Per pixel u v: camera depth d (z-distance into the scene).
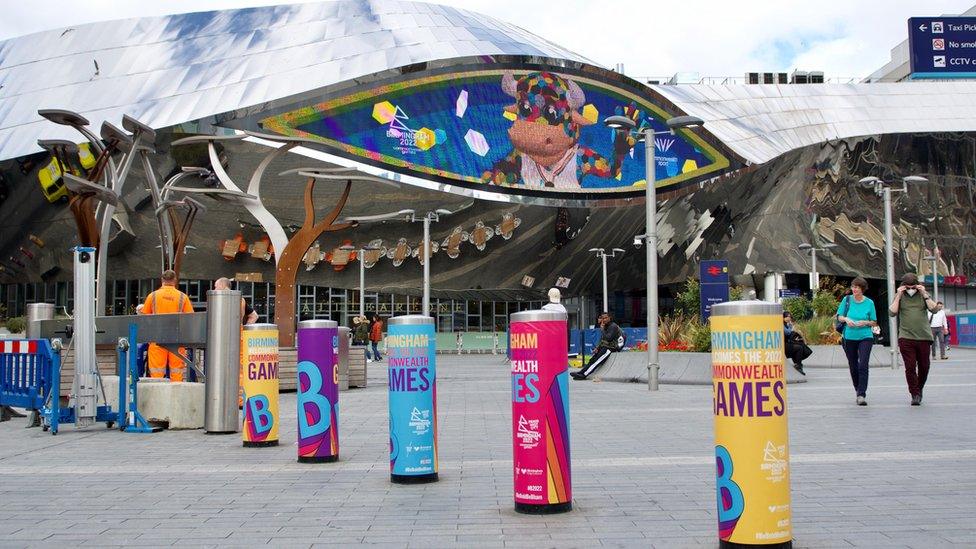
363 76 44.69
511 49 48.81
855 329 13.15
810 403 13.62
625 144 52.31
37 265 46.94
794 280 59.41
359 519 5.57
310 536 5.11
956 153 57.31
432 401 7.08
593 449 8.75
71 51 48.38
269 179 45.03
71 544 4.96
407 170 46.66
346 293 55.47
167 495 6.50
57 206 43.91
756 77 64.19
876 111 57.38
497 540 4.94
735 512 4.37
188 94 44.00
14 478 7.35
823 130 55.25
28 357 11.90
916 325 12.77
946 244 57.81
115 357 14.75
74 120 13.52
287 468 7.82
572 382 21.11
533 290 55.88
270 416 9.44
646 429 10.49
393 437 7.03
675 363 19.97
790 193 54.16
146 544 4.95
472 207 49.22
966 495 6.04
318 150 44.34
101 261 17.58
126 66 46.56
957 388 16.56
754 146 52.41
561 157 50.62
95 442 9.94
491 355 51.56
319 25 48.00
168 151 42.34
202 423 11.44
